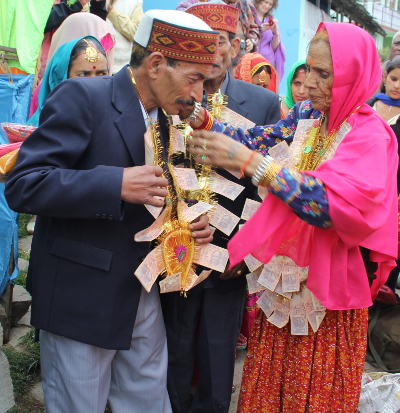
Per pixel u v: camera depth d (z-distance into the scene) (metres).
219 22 2.00
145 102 1.64
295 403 1.90
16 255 2.81
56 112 1.50
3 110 2.86
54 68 2.18
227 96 2.12
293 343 1.90
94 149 1.57
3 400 2.19
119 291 1.66
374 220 1.57
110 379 1.86
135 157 1.61
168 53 1.51
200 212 1.80
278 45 5.61
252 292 1.99
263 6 5.52
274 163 1.57
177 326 2.14
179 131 1.80
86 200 1.44
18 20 3.32
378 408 2.27
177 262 1.79
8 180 1.51
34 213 1.49
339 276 1.68
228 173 2.05
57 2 4.38
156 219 1.67
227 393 2.16
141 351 1.87
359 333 1.88
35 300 1.69
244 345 3.00
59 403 1.74
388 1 16.27
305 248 1.75
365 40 1.64
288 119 2.01
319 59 1.64
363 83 1.63
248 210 1.93
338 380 1.88
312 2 10.21
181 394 2.22
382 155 1.58
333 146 1.72
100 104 1.57
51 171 1.46
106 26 2.79
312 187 1.53
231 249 1.65
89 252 1.62
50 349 1.74
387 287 3.00
